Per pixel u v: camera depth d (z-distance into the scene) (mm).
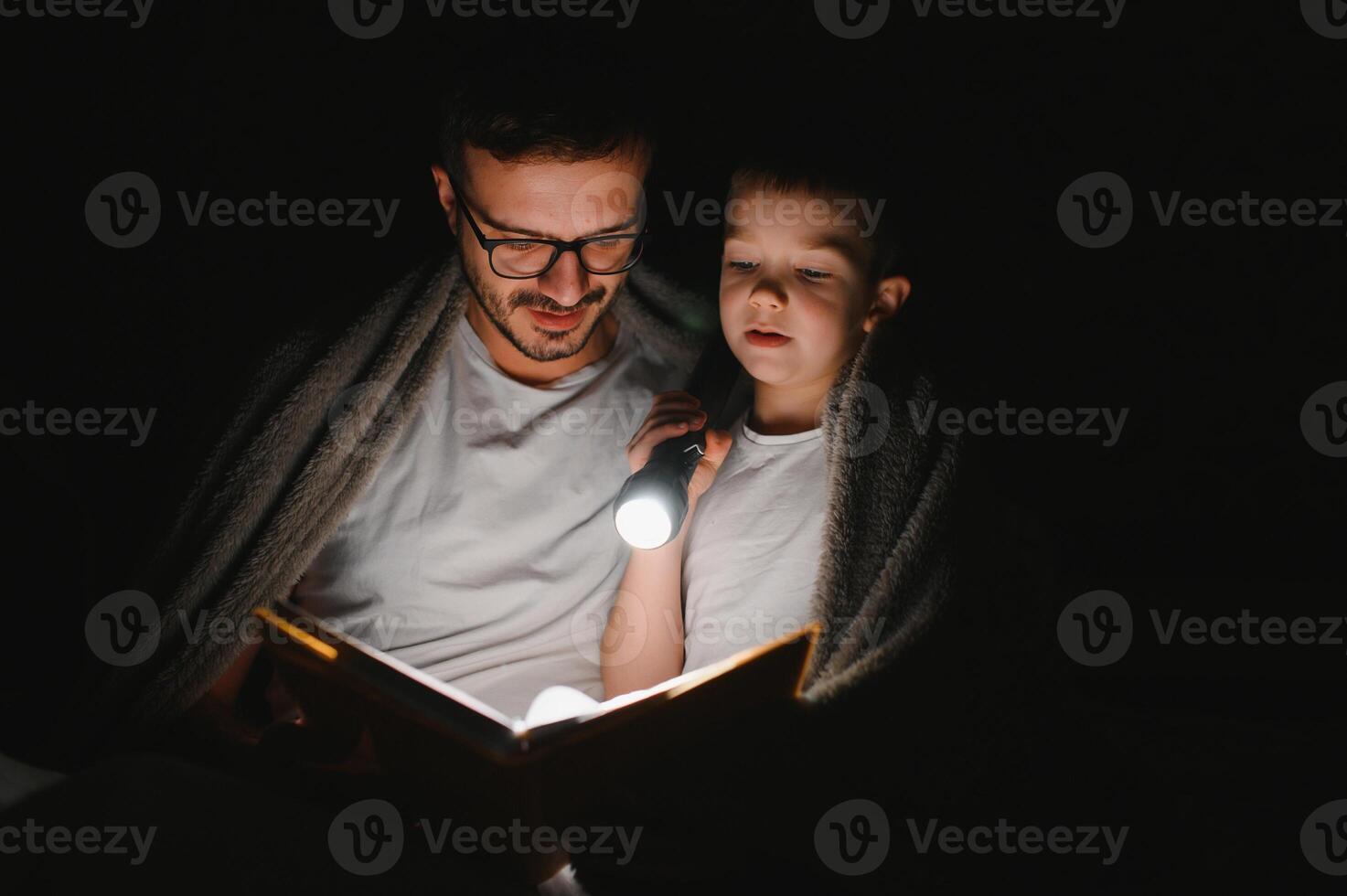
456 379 1499
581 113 1301
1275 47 1509
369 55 1687
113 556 1520
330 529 1424
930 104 1558
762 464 1405
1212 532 1591
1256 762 1359
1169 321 1566
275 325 1530
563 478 1451
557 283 1358
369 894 918
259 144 1689
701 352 1532
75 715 1363
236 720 1401
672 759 1109
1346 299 1523
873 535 1285
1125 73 1547
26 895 890
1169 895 1135
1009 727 1208
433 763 960
